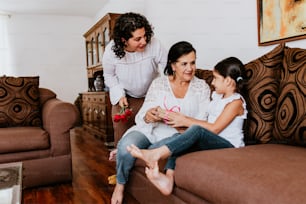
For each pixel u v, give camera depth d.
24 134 2.09
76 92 5.63
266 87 1.48
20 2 4.54
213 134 1.35
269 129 1.45
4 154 2.04
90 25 5.65
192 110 1.64
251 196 0.85
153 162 1.26
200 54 2.46
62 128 2.18
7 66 5.15
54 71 5.49
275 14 1.76
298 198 0.75
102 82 4.30
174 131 1.66
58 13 5.34
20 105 2.46
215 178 1.01
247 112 1.49
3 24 5.07
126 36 1.76
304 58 1.35
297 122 1.28
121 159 1.67
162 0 2.96
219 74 1.47
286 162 1.01
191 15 2.53
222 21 2.19
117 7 4.25
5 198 1.06
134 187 1.79
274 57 1.50
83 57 5.64
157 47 1.97
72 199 1.90
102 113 3.91
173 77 1.69
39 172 2.13
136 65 1.95
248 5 1.97
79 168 2.64
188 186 1.16
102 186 2.14
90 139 4.20
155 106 1.66
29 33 5.28
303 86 1.29
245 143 1.51
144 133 1.67
